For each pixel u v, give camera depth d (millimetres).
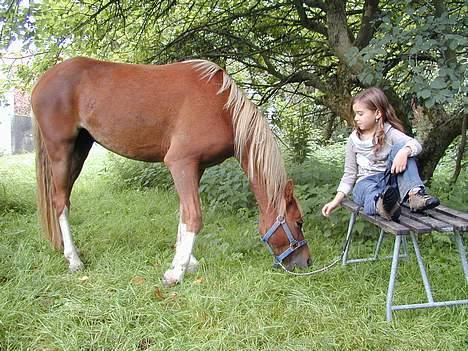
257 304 2918
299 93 6340
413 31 3398
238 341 2523
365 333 2549
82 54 6266
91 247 4086
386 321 2725
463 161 6801
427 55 3791
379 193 2885
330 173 5883
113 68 3635
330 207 3189
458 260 3539
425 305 2748
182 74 3510
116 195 6574
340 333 2568
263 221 3400
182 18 6383
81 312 2816
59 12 5891
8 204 5621
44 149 3812
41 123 3699
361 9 5984
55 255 3805
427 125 6141
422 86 3270
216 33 5992
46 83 3688
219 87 3434
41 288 3123
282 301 2996
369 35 4973
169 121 3438
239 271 3420
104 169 8188
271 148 3328
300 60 6254
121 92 3494
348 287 3178
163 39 6672
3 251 3748
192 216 3330
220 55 6012
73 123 3672
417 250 2873
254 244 4020
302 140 7145
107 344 2541
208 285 3213
